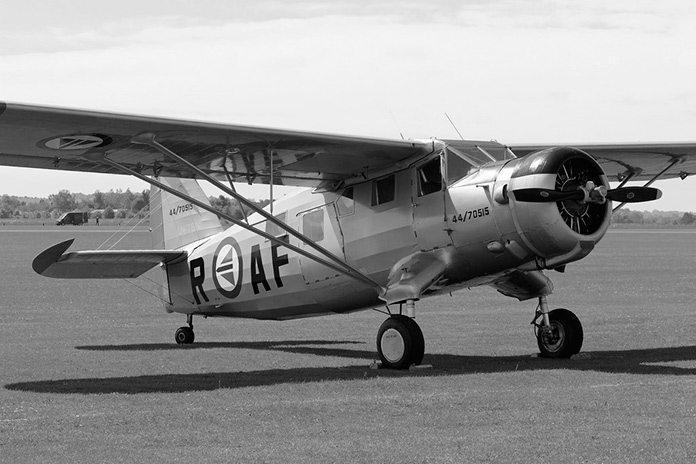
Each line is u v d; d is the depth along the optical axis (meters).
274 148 26.78
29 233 193.12
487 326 40.41
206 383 24.39
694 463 15.00
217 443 16.70
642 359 28.69
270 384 23.83
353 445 16.42
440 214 26.97
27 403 21.06
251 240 33.31
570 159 25.03
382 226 28.48
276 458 15.53
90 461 15.50
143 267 36.09
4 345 34.38
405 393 21.94
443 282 27.72
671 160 32.84
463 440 16.69
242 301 34.09
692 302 52.28
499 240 25.80
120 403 20.95
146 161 27.41
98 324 43.34
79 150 25.48
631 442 16.39
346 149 26.98
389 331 26.77
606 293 59.09
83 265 34.88
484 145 27.72
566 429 17.53
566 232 25.03
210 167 28.59
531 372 25.27
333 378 24.92
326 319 44.94
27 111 21.94
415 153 27.69
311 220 30.73
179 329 35.91
